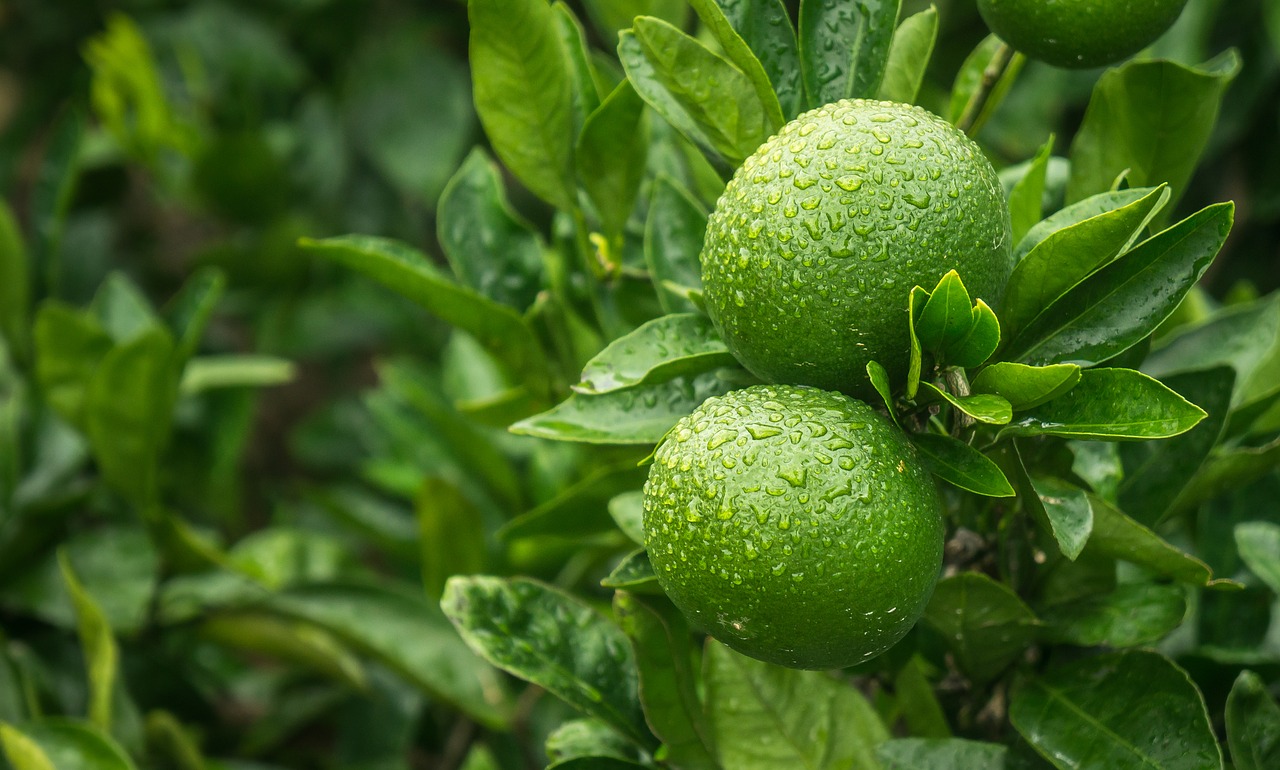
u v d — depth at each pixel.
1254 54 1.11
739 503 0.59
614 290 0.77
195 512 1.13
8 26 1.48
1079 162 0.71
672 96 0.67
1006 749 0.67
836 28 0.67
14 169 1.50
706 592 0.60
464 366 1.00
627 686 0.71
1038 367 0.60
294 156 1.36
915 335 0.60
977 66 0.72
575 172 0.72
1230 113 1.11
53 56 1.49
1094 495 0.64
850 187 0.60
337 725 1.03
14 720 0.85
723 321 0.62
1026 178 0.68
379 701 1.00
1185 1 0.66
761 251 0.60
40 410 1.02
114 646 0.83
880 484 0.59
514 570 0.97
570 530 0.78
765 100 0.65
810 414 0.60
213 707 0.98
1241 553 0.71
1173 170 0.70
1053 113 1.15
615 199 0.73
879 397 0.62
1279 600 0.78
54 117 1.52
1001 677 0.71
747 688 0.69
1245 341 0.75
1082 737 0.66
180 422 1.12
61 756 0.80
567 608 0.72
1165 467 0.71
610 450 0.84
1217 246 0.62
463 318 0.74
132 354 0.87
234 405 1.12
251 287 1.37
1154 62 0.68
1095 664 0.67
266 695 1.08
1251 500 0.78
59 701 0.91
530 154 0.72
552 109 0.71
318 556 1.04
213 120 1.39
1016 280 0.63
